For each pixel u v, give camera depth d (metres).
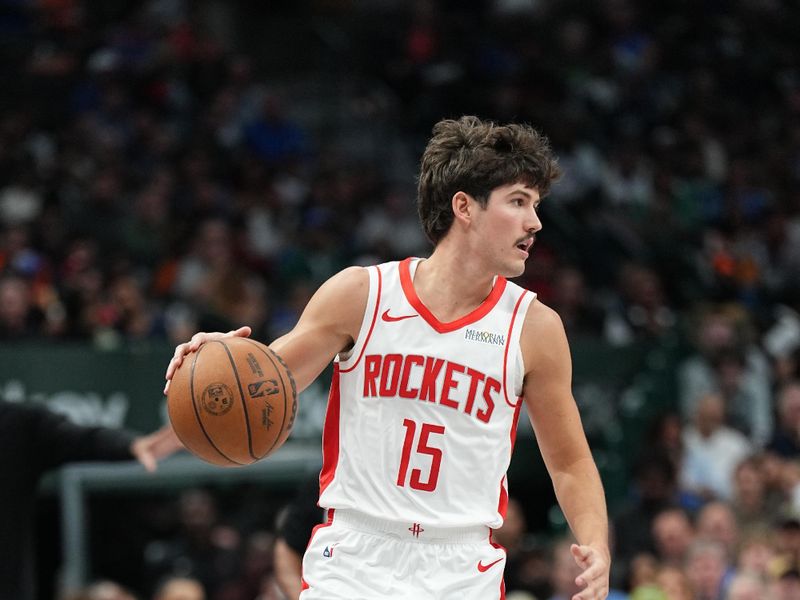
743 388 14.84
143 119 18.16
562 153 20.42
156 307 14.36
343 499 4.48
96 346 11.71
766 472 12.39
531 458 13.71
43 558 13.23
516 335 4.54
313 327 4.52
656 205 20.64
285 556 6.02
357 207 18.75
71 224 15.52
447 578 4.41
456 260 4.54
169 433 6.32
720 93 24.64
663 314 16.91
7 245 14.27
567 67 23.69
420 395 4.45
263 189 18.23
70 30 19.81
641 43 24.67
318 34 23.25
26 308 12.41
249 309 13.77
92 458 6.27
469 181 4.48
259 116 19.59
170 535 13.77
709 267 19.67
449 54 22.59
